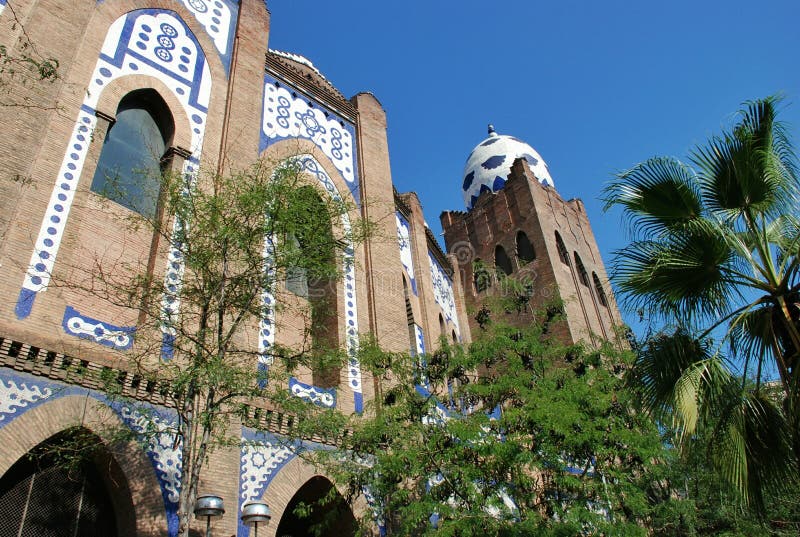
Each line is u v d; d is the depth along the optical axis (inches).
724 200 418.3
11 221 380.8
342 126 700.0
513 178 1237.7
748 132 415.2
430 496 395.9
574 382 486.3
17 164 397.1
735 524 549.3
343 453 444.1
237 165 536.7
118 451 362.9
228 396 329.7
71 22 476.4
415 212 836.6
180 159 504.4
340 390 508.7
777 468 376.8
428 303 773.9
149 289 372.5
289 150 610.5
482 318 682.2
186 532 281.6
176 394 335.0
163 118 523.8
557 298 660.1
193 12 591.2
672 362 405.1
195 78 558.3
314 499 470.3
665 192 426.9
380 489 407.2
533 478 458.6
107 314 413.4
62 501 356.5
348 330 557.3
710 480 547.8
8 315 357.4
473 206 1392.7
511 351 537.6
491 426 432.1
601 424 448.5
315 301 557.0
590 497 441.7
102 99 473.1
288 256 367.9
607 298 1187.9
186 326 403.5
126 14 527.2
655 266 394.3
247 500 408.2
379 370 460.1
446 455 406.3
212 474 393.4
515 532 385.4
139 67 515.8
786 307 382.9
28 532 339.6
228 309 360.2
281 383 464.8
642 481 518.6
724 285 403.2
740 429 371.2
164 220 455.2
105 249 434.9
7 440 327.3
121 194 411.5
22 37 440.8
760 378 388.5
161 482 372.2
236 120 564.1
